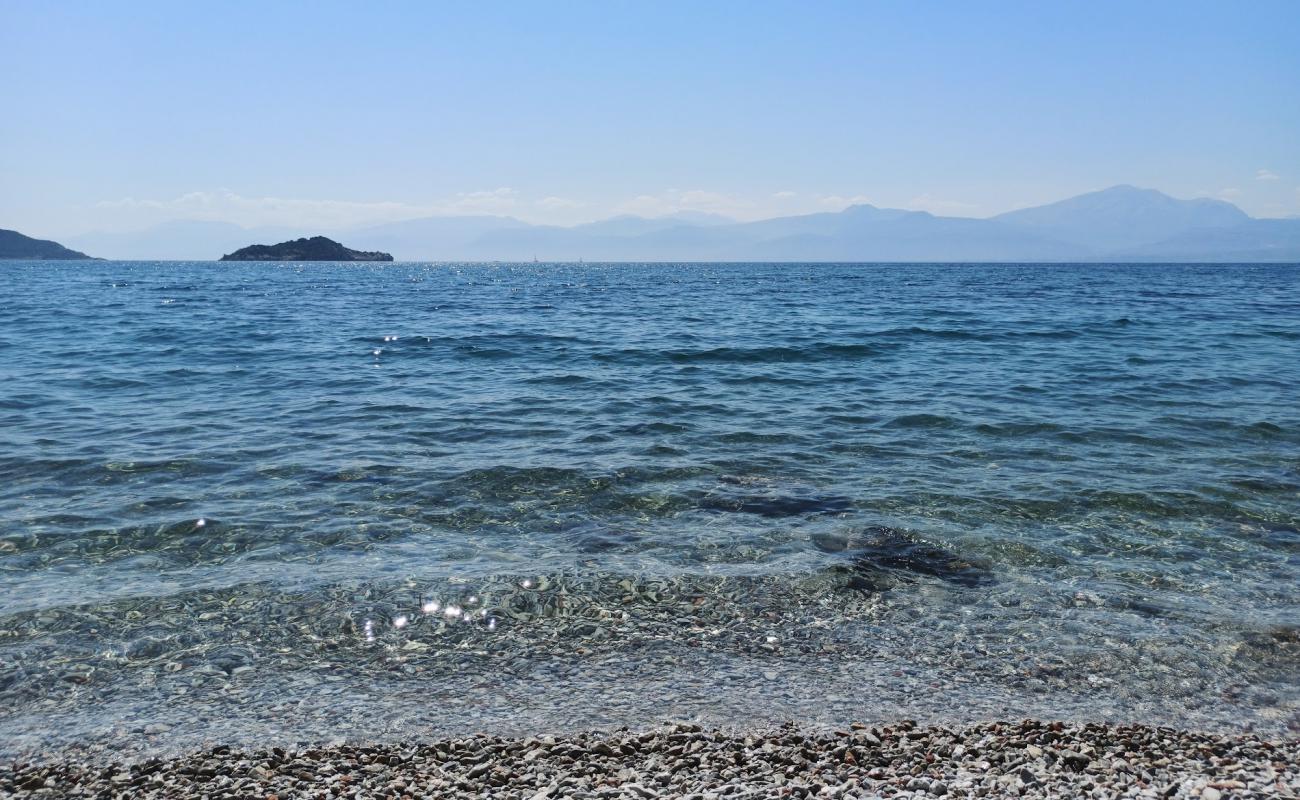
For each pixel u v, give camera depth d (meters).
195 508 10.69
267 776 5.39
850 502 11.20
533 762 5.55
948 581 8.72
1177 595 8.43
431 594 8.27
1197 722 6.26
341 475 12.23
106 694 6.48
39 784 5.34
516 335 32.19
